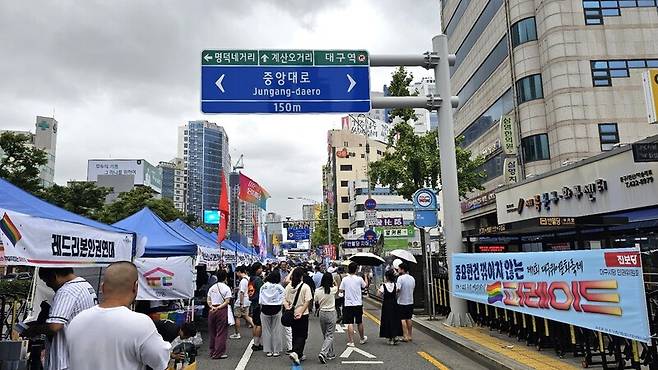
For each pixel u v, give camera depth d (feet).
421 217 48.29
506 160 91.15
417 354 32.81
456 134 137.39
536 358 27.43
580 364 25.53
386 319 36.73
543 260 27.02
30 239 17.22
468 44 125.08
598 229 39.78
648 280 37.35
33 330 16.22
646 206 45.44
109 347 9.09
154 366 9.30
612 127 84.99
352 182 297.53
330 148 354.33
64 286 16.16
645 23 88.69
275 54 42.63
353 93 42.65
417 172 64.13
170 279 36.01
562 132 85.76
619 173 49.26
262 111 41.86
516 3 96.07
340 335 43.14
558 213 60.95
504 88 102.47
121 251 25.02
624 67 87.10
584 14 88.69
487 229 43.01
